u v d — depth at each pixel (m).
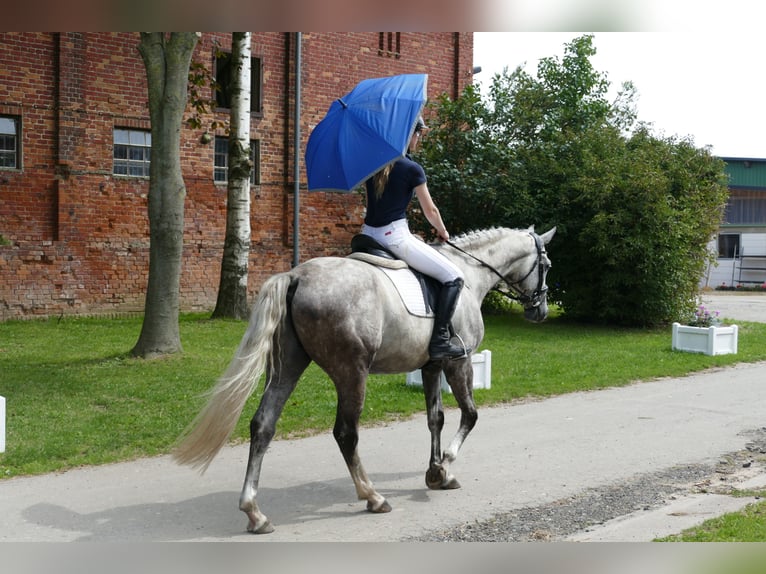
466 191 20.08
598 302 19.61
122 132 18.92
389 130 5.91
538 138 21.28
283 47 21.09
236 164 17.62
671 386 12.06
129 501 6.20
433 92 23.84
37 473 6.94
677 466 7.36
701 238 20.20
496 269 7.17
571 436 8.62
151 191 12.37
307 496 6.41
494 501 6.27
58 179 17.88
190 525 5.64
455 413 9.75
